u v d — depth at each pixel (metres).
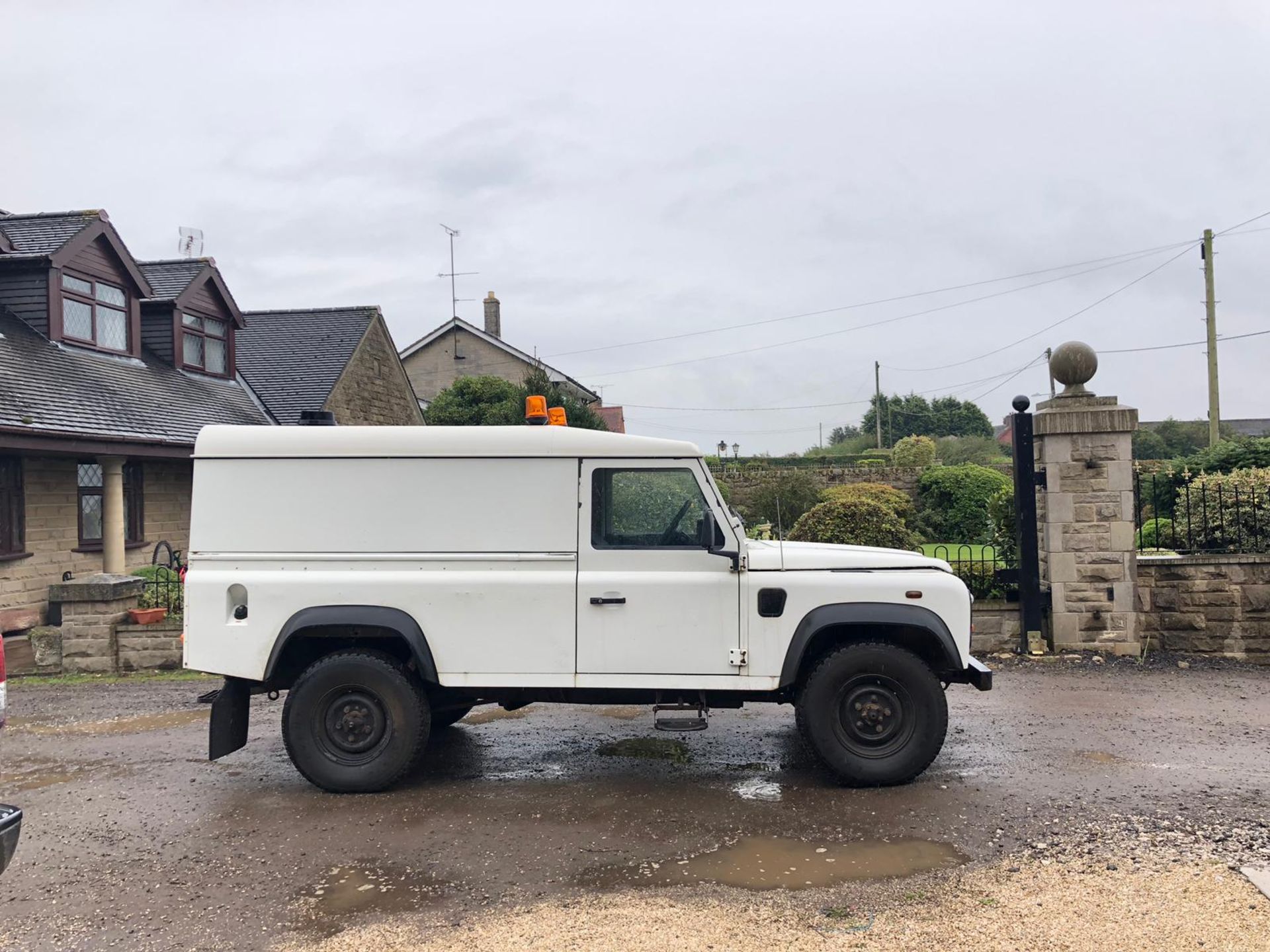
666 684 5.02
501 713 6.90
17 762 5.89
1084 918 3.40
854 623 4.89
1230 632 8.23
